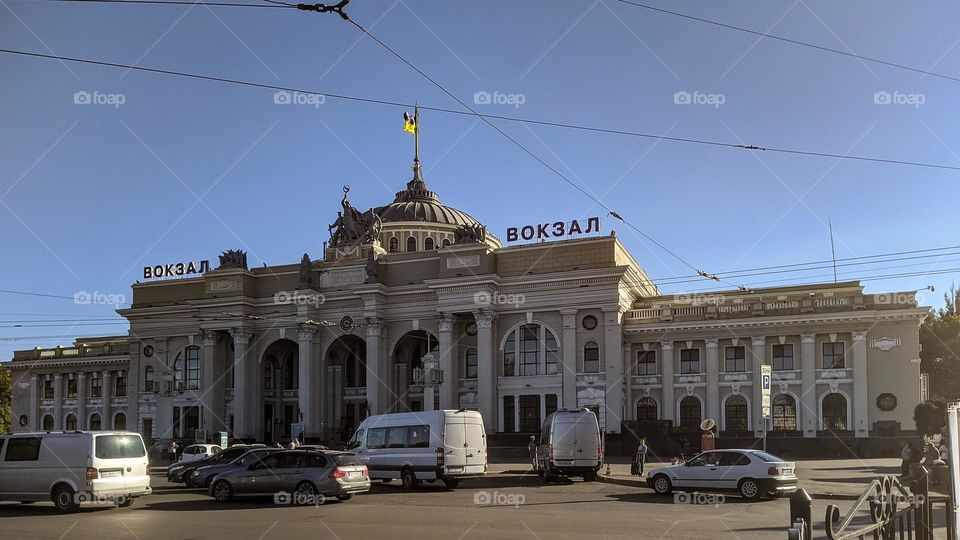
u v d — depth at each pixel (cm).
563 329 6912
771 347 6506
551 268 7025
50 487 2762
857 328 6216
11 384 9969
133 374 8438
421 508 2756
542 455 4272
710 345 6644
